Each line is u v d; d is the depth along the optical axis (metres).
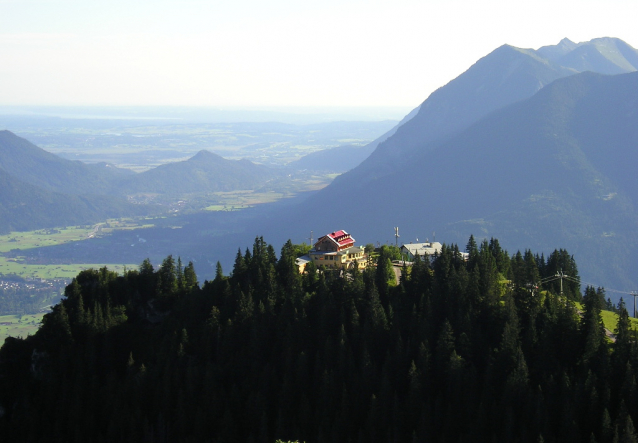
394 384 190.88
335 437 178.88
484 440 171.75
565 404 172.00
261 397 190.62
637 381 176.25
